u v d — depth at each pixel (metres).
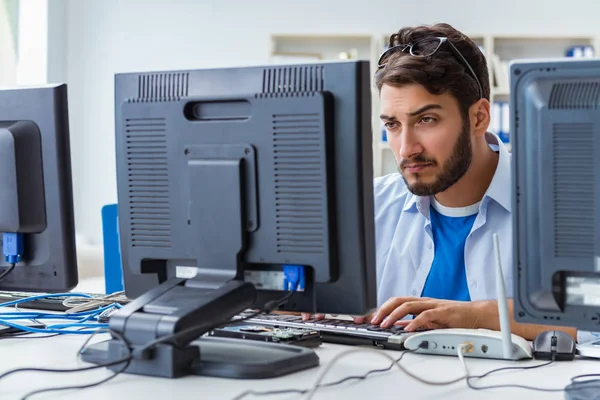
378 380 1.15
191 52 5.35
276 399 1.02
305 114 1.18
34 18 5.23
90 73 5.42
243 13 5.30
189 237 1.28
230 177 1.23
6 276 1.50
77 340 1.42
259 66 1.24
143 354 1.14
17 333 1.49
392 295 2.04
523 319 1.14
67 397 1.03
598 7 5.10
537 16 5.13
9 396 1.03
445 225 1.99
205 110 1.27
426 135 1.74
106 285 2.46
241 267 1.25
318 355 1.33
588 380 1.13
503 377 1.19
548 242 1.10
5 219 1.44
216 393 1.05
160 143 1.29
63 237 1.44
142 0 5.36
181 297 1.22
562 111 1.08
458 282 1.95
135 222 1.33
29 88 1.43
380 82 1.76
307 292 1.24
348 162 1.18
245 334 1.40
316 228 1.19
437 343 1.36
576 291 1.10
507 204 1.91
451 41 1.76
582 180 1.08
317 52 5.25
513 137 1.12
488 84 1.85
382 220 2.11
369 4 5.21
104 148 5.45
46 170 1.43
